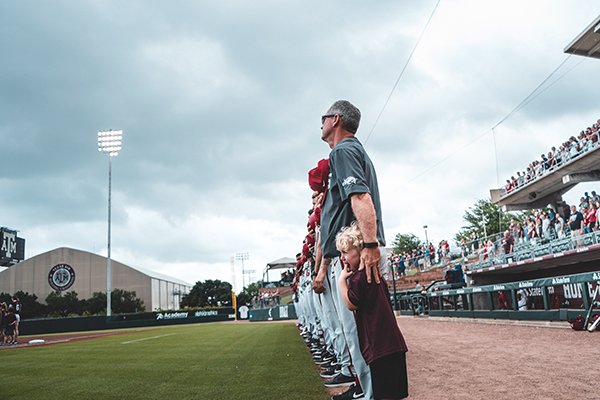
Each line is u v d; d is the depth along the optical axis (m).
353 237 2.28
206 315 38.34
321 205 3.40
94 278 61.38
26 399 4.22
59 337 23.33
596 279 7.55
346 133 2.93
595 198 13.80
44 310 57.56
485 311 11.45
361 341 2.19
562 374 4.06
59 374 6.05
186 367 6.20
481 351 6.00
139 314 36.62
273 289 46.69
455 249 23.92
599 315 7.40
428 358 5.67
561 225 14.13
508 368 4.56
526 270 16.17
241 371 5.50
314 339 7.82
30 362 7.98
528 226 16.30
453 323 12.07
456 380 4.12
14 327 17.12
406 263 30.14
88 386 4.89
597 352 5.22
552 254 12.45
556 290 11.48
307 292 7.48
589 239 11.38
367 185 2.58
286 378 4.77
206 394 4.09
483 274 17.09
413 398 3.52
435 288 17.59
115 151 36.84
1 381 5.54
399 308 21.56
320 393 3.85
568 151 17.11
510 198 21.69
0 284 60.44
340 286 2.29
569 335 7.12
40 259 61.16
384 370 2.06
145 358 7.77
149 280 61.88
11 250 61.22
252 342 10.31
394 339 2.10
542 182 19.19
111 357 8.28
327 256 2.94
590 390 3.39
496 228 38.53
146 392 4.36
